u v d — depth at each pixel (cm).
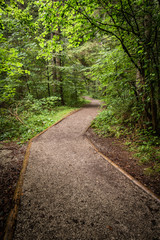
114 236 171
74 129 651
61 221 191
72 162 364
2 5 324
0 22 361
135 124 539
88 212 207
